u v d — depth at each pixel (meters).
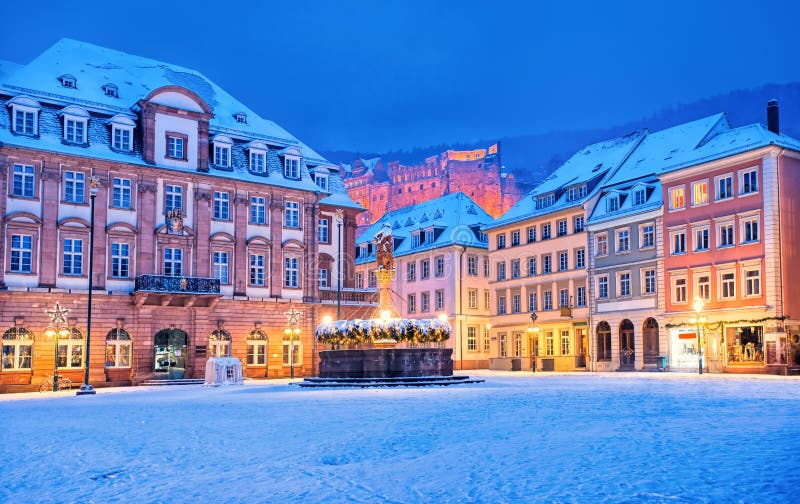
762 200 51.75
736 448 11.71
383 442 14.00
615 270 63.00
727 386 31.33
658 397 23.97
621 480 9.50
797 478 9.20
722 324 53.59
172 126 54.94
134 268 52.62
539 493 8.99
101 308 51.06
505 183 188.88
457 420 17.56
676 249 57.88
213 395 32.16
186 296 53.22
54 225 49.94
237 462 12.15
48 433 17.14
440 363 36.75
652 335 59.66
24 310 48.53
